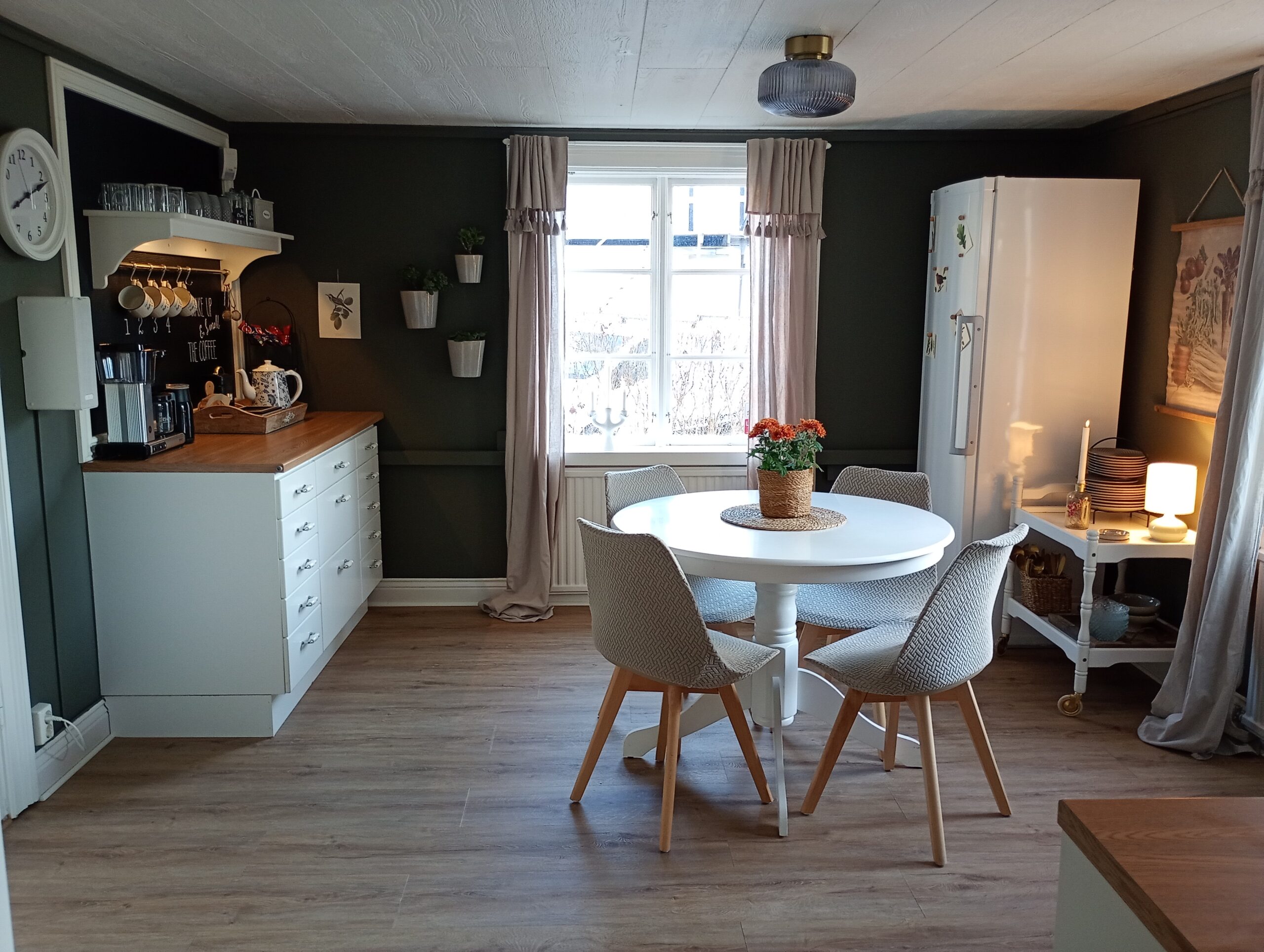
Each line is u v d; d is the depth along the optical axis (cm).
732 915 236
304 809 288
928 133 456
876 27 283
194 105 397
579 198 475
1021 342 405
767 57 319
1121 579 414
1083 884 129
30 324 284
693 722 314
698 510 335
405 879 251
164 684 333
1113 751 328
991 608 272
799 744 333
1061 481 416
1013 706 366
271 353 464
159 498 321
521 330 454
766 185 446
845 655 277
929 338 453
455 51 311
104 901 241
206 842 269
